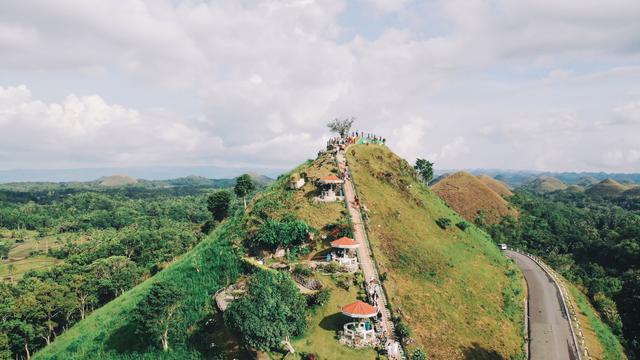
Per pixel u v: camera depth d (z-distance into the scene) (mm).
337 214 83938
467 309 73125
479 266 93750
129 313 73812
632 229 176625
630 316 100438
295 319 53562
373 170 108625
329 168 102562
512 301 85375
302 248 74688
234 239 80312
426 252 84688
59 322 96375
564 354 69125
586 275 143000
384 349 52188
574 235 182250
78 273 125188
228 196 135375
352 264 69125
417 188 120875
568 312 85812
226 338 58156
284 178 107500
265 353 52375
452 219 114938
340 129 125000
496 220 186375
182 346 59875
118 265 130750
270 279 56719
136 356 62000
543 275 112500
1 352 77938
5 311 83625
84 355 66438
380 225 86062
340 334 53969
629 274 133875
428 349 57500
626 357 79188
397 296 65562
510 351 66875
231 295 66250
